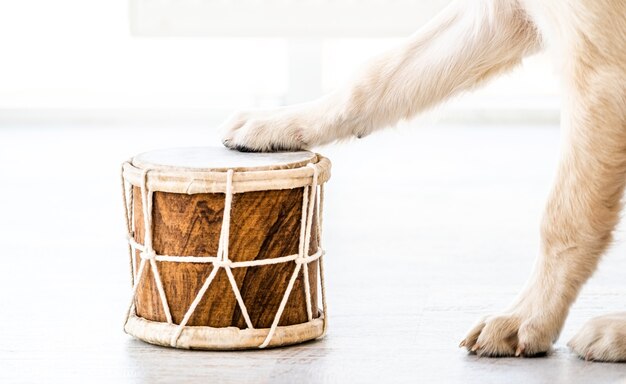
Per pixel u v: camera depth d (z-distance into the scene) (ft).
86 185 11.38
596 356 5.65
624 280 7.45
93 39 16.83
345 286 7.33
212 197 5.66
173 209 5.74
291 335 5.86
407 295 7.06
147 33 15.39
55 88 16.89
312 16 15.33
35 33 16.80
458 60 6.72
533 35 6.56
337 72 16.72
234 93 16.98
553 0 5.73
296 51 16.20
